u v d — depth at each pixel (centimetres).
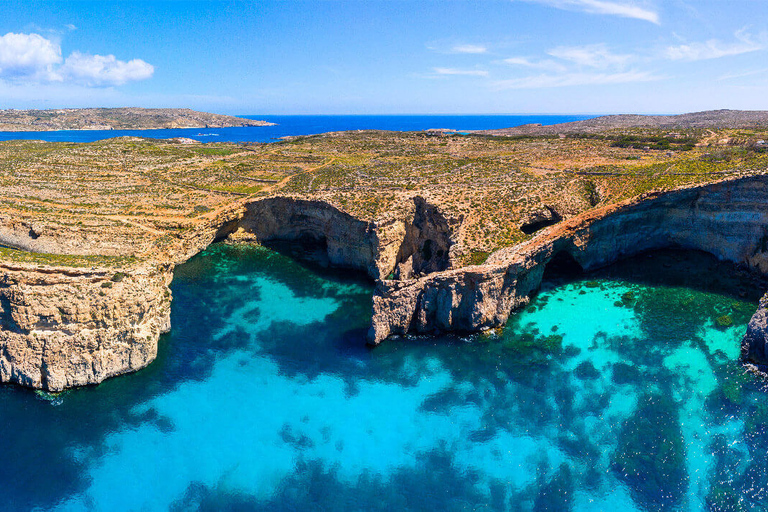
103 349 4666
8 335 4481
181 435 4212
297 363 5191
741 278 6494
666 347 5225
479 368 5047
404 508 3566
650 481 3675
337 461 3969
